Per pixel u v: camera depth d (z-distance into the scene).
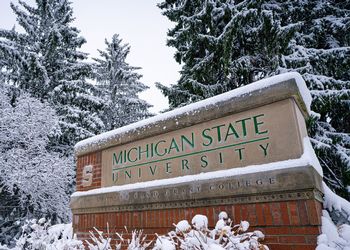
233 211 2.90
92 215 4.25
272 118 2.93
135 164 3.98
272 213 2.67
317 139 6.55
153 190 3.58
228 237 2.40
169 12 10.88
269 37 7.19
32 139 10.54
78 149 4.82
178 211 3.33
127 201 3.81
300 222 2.51
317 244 2.39
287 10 8.41
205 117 3.39
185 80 9.28
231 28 7.40
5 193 9.77
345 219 2.99
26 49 13.94
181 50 10.77
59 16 16.06
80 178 4.69
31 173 9.27
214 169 3.19
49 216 10.70
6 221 9.62
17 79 14.19
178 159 3.54
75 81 14.53
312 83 6.65
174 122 3.66
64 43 15.78
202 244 2.31
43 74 13.51
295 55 7.32
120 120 21.84
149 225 3.53
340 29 7.91
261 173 2.80
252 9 7.25
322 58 7.23
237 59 8.13
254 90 3.08
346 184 6.32
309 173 2.54
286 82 2.89
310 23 8.44
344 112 7.34
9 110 10.68
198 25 8.86
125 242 3.70
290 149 2.75
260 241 2.65
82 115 14.15
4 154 9.51
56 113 13.87
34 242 4.46
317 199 2.63
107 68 23.52
